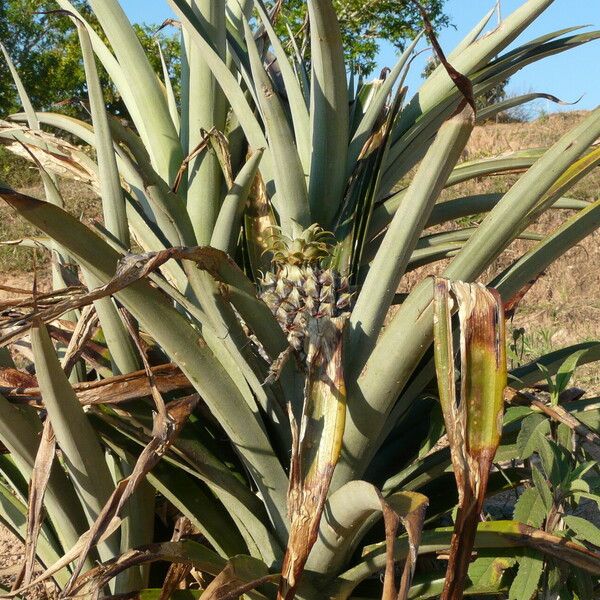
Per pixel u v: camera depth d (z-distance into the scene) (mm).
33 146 1164
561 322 3744
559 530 989
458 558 791
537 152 1287
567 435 1066
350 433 933
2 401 956
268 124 1063
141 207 1151
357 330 945
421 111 1201
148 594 966
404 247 911
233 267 884
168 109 1229
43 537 1151
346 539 928
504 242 901
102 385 993
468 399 801
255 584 865
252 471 981
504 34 1146
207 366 921
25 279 4211
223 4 1208
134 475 865
